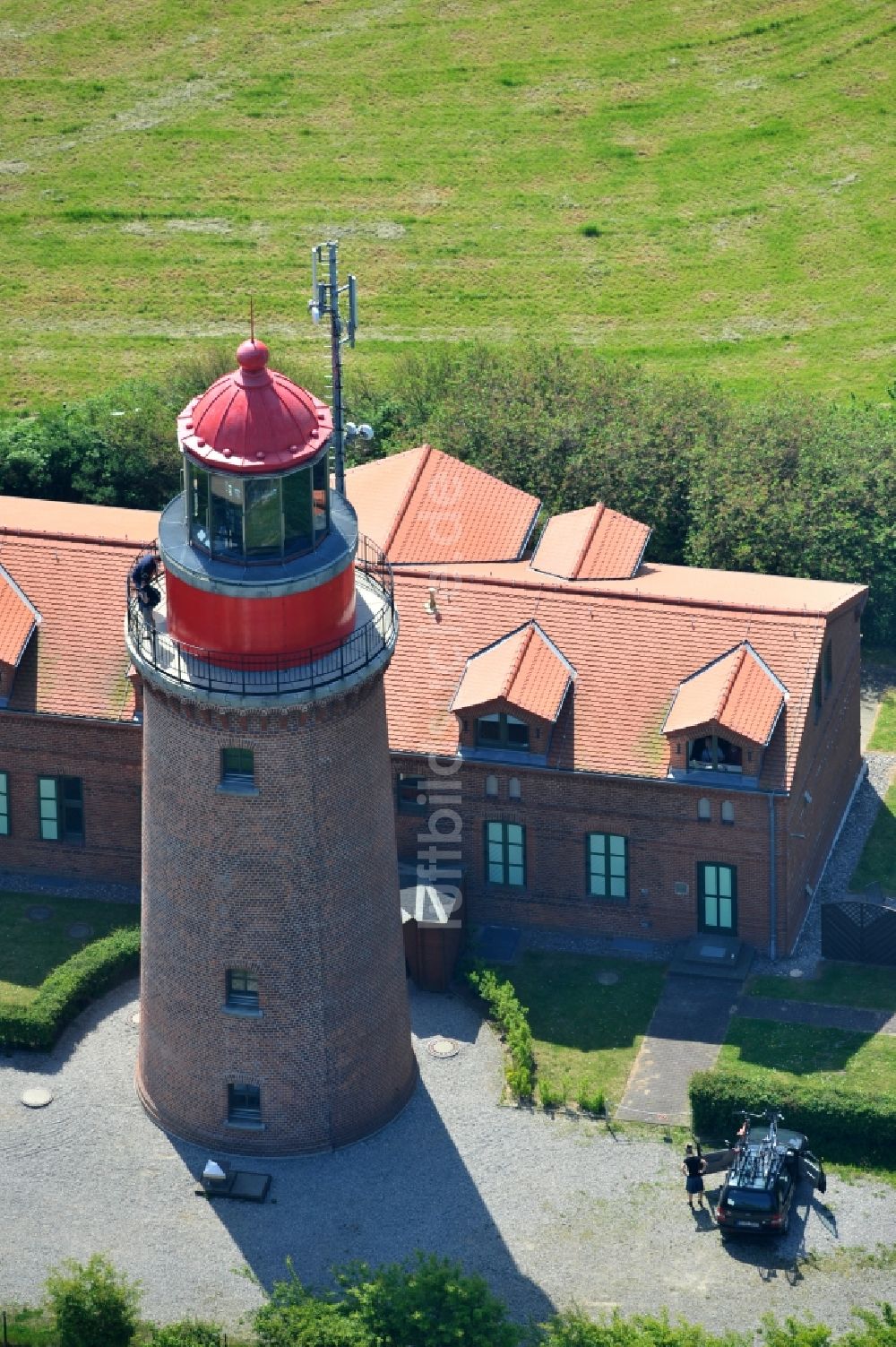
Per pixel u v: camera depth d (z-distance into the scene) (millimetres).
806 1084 66938
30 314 113312
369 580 63219
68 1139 67188
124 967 73000
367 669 60281
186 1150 66750
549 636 74562
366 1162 66312
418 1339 58094
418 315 113500
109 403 99562
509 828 74688
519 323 113188
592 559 78125
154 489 95750
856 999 71812
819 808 76438
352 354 110125
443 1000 72500
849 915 72750
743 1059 69625
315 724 60438
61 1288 59094
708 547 88562
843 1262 62656
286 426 57688
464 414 95312
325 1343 57562
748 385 107938
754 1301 61656
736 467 90750
